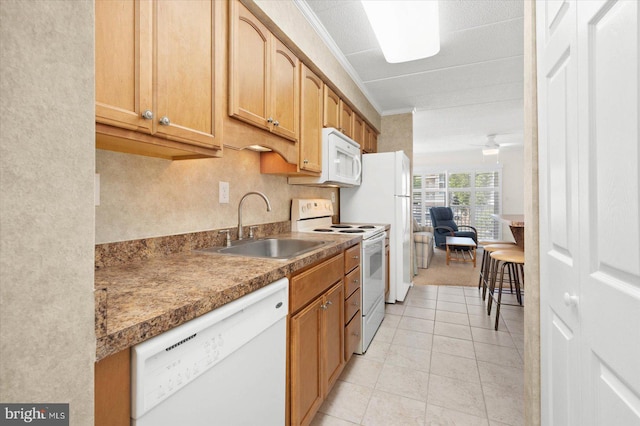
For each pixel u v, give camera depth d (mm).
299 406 1287
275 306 1105
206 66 1152
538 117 1045
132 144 1046
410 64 2756
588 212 688
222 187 1737
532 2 1084
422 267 4992
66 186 419
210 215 1652
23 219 376
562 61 845
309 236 2127
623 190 559
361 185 3396
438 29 2092
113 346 568
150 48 935
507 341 2371
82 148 437
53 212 406
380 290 2709
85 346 450
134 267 1143
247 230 1921
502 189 7141
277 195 2297
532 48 1079
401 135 4020
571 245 784
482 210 7332
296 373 1259
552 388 943
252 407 991
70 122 422
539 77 1033
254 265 1173
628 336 548
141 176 1286
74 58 427
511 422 1503
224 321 863
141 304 737
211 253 1435
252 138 1504
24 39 373
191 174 1535
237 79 1354
